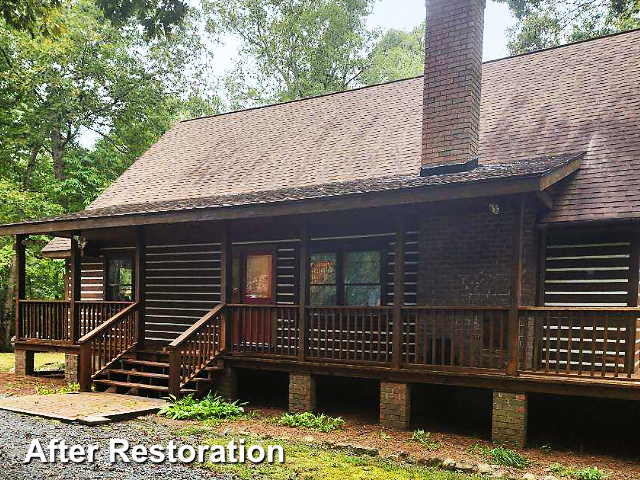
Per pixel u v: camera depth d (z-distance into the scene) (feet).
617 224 28.19
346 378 37.99
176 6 28.63
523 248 30.27
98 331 37.60
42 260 78.89
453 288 32.24
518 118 38.22
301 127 51.19
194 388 35.58
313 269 39.04
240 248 42.60
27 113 80.48
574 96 38.09
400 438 27.50
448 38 34.32
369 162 40.37
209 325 35.53
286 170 44.04
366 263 37.04
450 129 33.68
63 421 28.37
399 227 29.89
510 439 26.08
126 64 90.99
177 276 45.62
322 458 22.86
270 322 34.73
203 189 45.98
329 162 42.63
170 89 98.99
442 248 32.83
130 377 37.52
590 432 29.30
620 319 26.50
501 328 26.58
